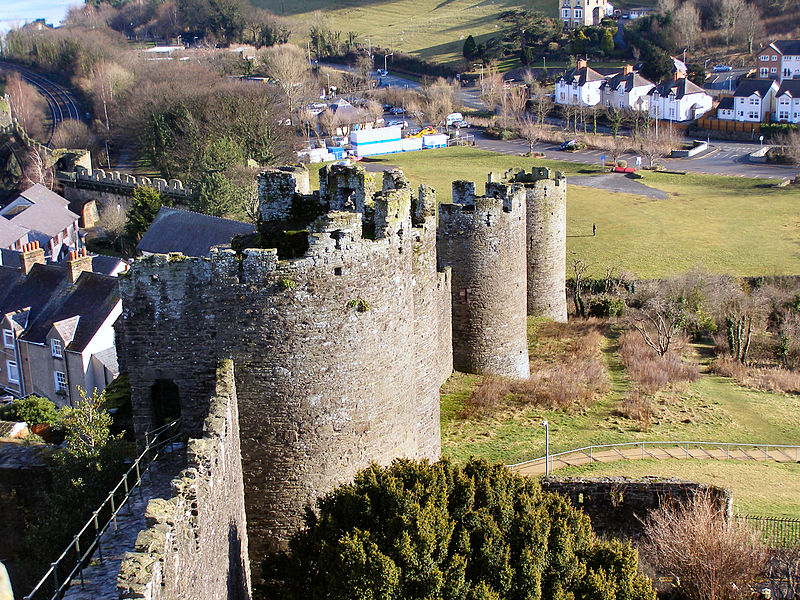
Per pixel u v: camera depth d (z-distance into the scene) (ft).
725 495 105.60
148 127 402.72
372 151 449.48
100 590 61.52
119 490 81.66
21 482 91.09
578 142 469.16
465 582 71.05
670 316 218.79
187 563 56.95
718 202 368.27
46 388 185.78
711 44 653.71
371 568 68.74
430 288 106.11
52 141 463.01
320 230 79.66
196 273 79.41
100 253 314.76
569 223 340.80
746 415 162.50
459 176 396.78
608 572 78.79
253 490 82.07
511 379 156.56
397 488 75.31
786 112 485.56
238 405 80.59
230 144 331.16
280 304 78.38
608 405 157.99
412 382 89.97
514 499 80.74
